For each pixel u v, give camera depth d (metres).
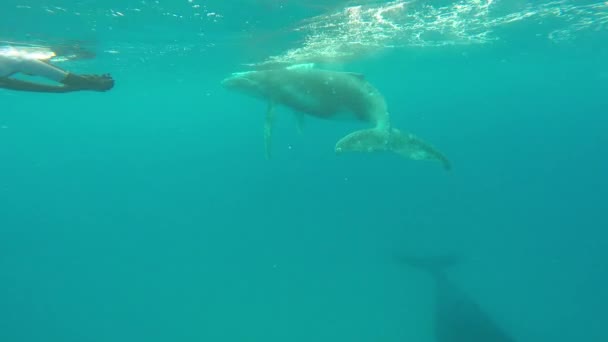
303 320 15.19
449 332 12.79
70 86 3.86
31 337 16.08
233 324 15.59
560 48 25.36
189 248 22.80
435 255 17.95
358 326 14.36
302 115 12.40
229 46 15.75
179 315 16.66
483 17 15.05
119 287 19.53
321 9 11.47
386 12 12.66
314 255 19.58
